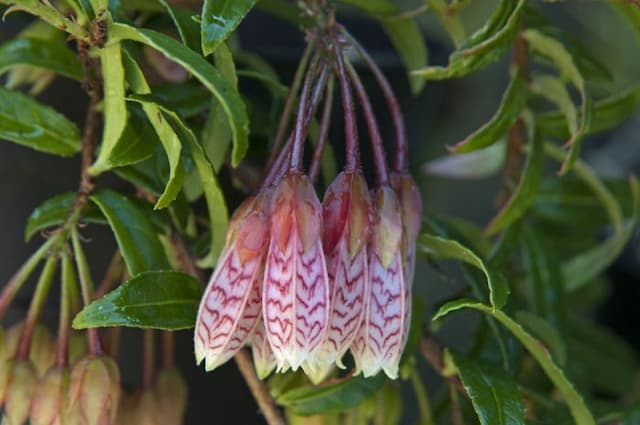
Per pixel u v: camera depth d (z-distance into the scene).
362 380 0.31
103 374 0.29
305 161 0.35
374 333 0.28
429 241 0.30
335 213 0.28
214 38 0.27
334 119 0.36
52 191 0.34
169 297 0.29
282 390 0.31
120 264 0.32
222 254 0.28
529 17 0.33
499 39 0.30
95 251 0.34
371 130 0.29
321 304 0.27
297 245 0.27
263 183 0.28
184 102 0.31
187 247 0.31
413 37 0.34
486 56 0.30
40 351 0.31
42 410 0.29
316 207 0.27
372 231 0.28
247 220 0.28
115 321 0.28
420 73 0.30
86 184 0.30
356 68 0.36
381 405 0.33
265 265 0.28
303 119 0.28
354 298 0.28
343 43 0.29
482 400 0.30
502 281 0.29
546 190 0.39
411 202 0.29
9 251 0.34
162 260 0.30
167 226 0.31
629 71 0.54
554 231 0.42
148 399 0.32
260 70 0.35
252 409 0.37
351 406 0.31
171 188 0.28
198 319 0.28
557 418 0.33
